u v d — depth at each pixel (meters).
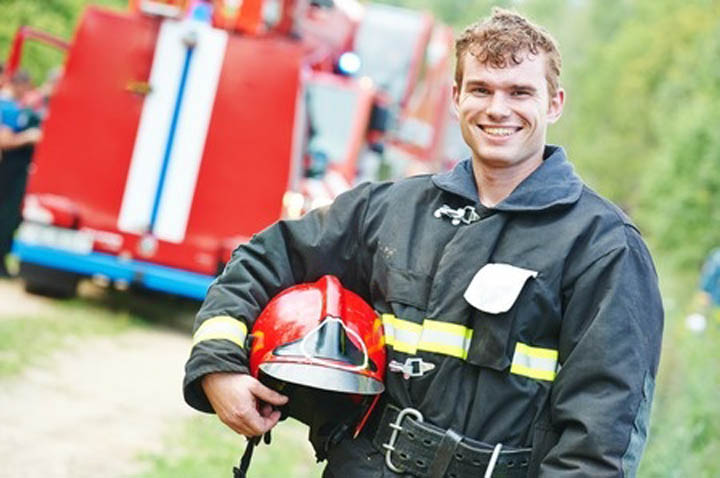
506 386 3.87
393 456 4.02
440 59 21.03
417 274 4.09
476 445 3.88
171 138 13.83
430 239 4.12
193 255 13.73
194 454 8.70
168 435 9.14
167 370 11.51
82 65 14.01
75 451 8.23
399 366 4.02
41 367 10.45
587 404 3.73
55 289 14.26
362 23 20.16
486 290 3.86
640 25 70.19
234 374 4.04
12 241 15.45
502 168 4.05
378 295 4.23
